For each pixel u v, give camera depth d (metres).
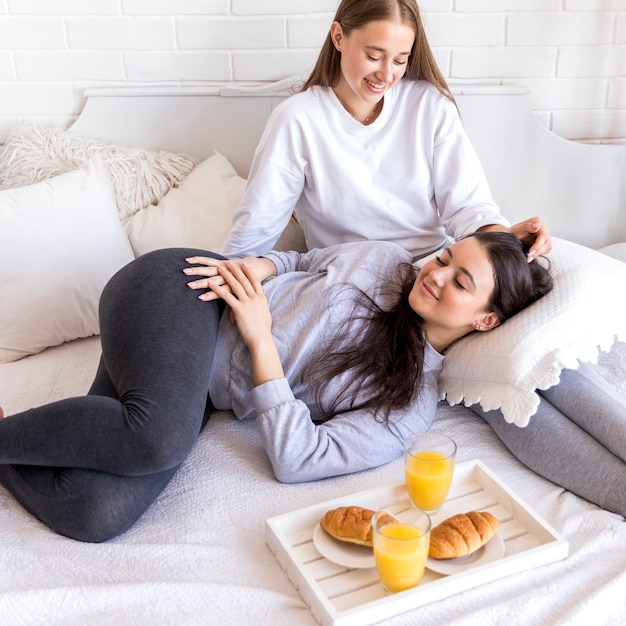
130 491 1.37
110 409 1.35
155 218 2.21
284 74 2.32
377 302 1.63
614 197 2.45
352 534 1.28
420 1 2.26
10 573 1.29
